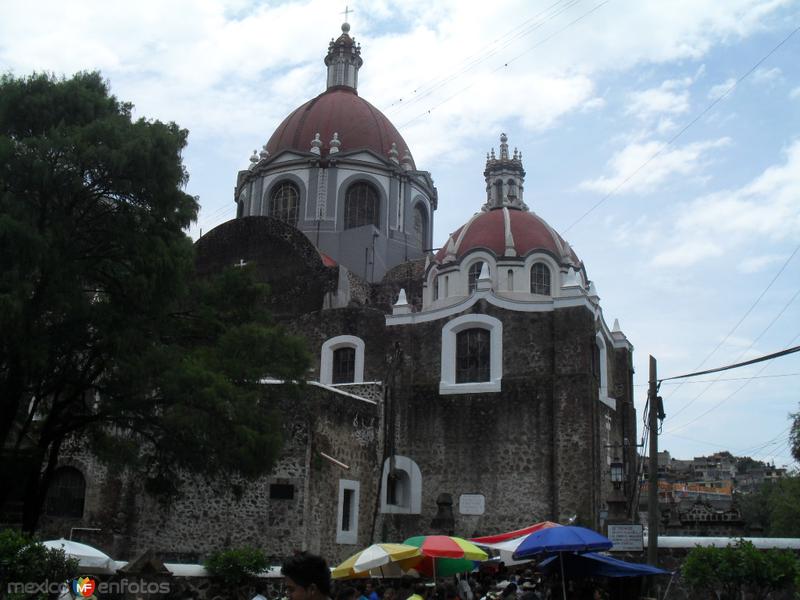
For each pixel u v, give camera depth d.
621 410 41.97
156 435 24.44
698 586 21.14
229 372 24.45
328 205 50.88
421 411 37.69
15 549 15.38
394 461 36.38
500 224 42.34
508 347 37.19
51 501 32.72
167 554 30.50
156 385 23.09
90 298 23.72
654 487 23.52
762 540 26.12
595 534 17.55
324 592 6.51
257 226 44.25
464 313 38.25
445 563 21.08
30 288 20.58
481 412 36.69
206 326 26.19
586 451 34.62
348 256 49.75
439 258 43.19
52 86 23.64
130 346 22.05
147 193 22.98
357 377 39.38
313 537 30.53
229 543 30.03
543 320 36.94
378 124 54.97
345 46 60.16
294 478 30.30
